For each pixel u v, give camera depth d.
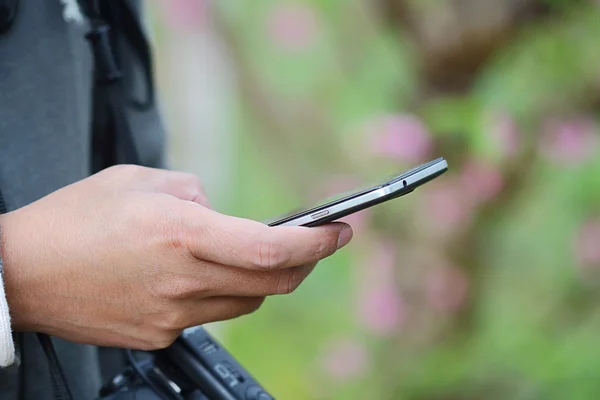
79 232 1.06
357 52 3.75
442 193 2.93
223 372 1.29
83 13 1.38
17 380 1.27
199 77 3.89
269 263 0.99
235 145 4.05
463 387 3.10
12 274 1.05
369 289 3.15
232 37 3.86
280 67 3.89
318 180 3.99
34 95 1.34
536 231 3.05
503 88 2.79
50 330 1.11
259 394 1.27
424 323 3.11
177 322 1.08
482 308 3.08
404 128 2.92
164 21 3.79
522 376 3.06
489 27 2.75
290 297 3.84
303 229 1.00
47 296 1.07
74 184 1.14
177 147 3.95
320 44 3.83
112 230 1.04
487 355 3.08
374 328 3.16
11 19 1.30
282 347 3.81
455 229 2.97
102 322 1.09
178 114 3.91
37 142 1.34
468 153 2.88
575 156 2.88
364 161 3.38
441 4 2.80
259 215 4.09
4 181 1.31
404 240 3.07
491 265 3.02
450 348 3.12
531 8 2.75
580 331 3.09
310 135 3.98
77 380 1.40
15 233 1.07
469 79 2.85
